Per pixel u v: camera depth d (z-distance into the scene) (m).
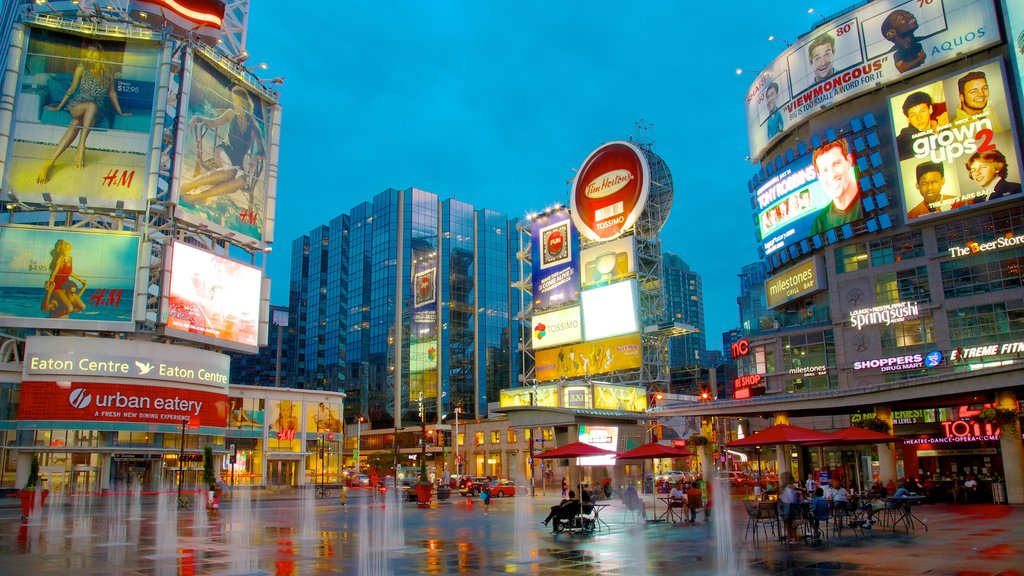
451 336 150.75
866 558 17.89
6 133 64.62
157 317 66.81
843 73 69.31
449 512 41.34
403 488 66.06
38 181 64.94
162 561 19.14
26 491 35.69
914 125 64.06
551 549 21.27
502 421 107.00
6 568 17.95
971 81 61.19
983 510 33.16
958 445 56.53
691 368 151.38
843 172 68.94
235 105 75.94
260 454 88.75
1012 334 58.28
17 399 64.19
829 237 70.00
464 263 159.12
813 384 71.06
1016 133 58.59
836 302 69.06
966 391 40.00
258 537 25.81
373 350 159.38
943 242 63.06
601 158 93.38
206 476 52.19
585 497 28.50
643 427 86.25
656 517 33.53
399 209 162.25
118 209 67.25
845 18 70.06
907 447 53.16
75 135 66.56
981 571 15.52
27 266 64.75
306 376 191.62
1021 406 44.25
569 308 94.81
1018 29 58.41
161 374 66.56
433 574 16.56
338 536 26.09
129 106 68.25
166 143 70.94
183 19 71.94
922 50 64.12
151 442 66.88
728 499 45.28
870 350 66.06
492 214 166.50
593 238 92.69
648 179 88.00
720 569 16.61
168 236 68.56
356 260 171.12
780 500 24.16
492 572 16.80
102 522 33.91
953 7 62.91
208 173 71.62
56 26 67.12
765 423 87.75
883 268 66.44
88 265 66.12
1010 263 59.41
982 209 60.62
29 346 63.22
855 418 59.28
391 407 152.12
